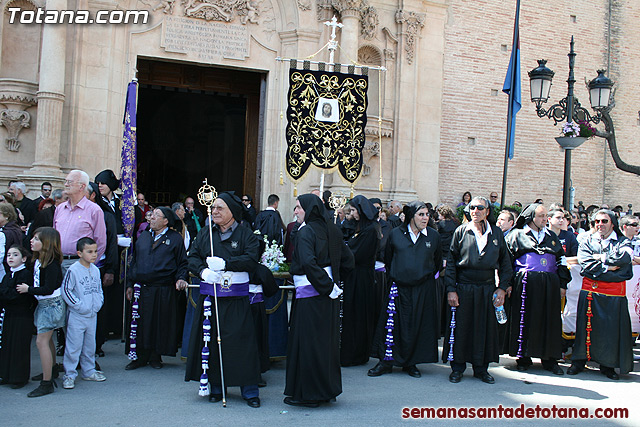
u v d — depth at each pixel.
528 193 17.03
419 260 7.24
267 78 14.31
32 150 12.54
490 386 6.95
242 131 21.20
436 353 7.30
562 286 7.84
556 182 17.41
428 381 7.11
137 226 9.60
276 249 7.62
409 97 15.14
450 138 16.09
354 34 14.01
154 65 14.87
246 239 5.99
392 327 7.30
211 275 5.68
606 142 18.17
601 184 18.09
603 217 7.56
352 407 5.95
